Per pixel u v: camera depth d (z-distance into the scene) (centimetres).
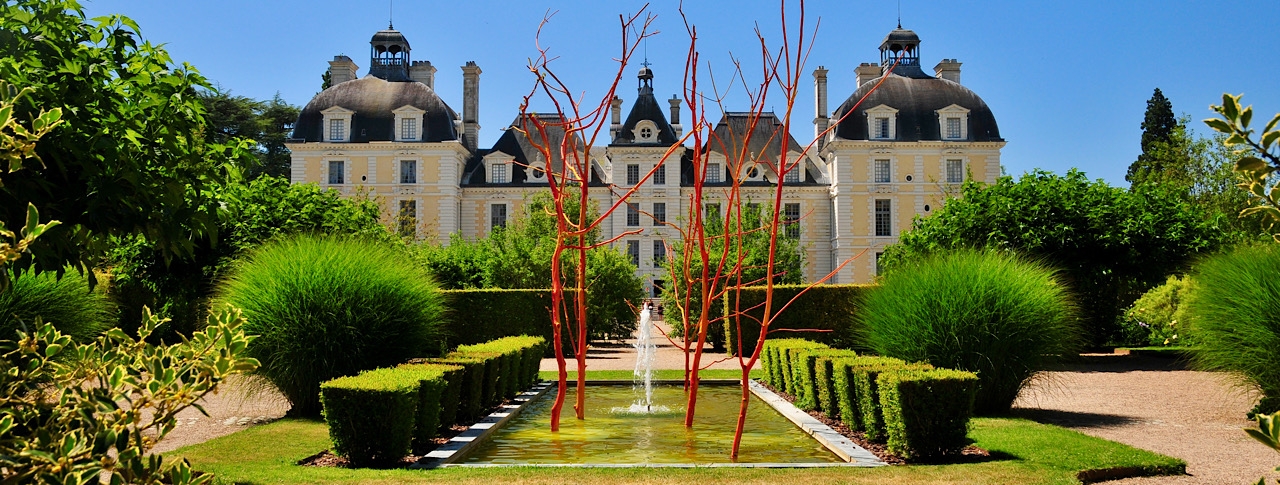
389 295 978
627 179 4700
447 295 1911
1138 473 656
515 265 2572
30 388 314
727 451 768
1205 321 973
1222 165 3094
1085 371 1514
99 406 264
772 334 1944
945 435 700
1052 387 1256
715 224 2738
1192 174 3272
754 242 2453
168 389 282
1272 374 897
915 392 703
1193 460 721
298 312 928
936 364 966
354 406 676
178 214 538
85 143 488
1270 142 230
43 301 1094
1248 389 969
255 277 961
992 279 983
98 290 1348
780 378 1230
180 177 564
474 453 758
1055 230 1784
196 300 1831
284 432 806
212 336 297
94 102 509
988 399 975
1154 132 4544
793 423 941
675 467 652
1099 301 1916
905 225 4628
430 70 5238
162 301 2033
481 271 2766
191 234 569
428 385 752
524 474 619
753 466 667
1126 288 2072
